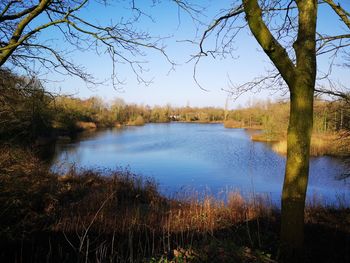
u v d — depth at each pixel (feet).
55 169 48.01
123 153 87.66
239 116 234.38
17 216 22.33
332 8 17.16
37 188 26.84
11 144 23.56
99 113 215.31
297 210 13.39
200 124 265.34
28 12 14.06
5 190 20.77
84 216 26.99
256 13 13.25
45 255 19.40
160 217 27.91
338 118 30.71
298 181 13.35
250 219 25.94
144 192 39.14
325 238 18.22
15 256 18.58
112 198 32.45
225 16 16.28
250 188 49.16
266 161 75.46
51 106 21.08
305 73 13.30
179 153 88.58
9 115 20.99
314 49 13.80
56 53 15.72
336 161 68.80
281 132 117.60
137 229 25.26
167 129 195.31
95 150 92.12
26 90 17.34
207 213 27.17
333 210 28.50
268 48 13.21
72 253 19.89
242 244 15.74
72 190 35.47
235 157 81.66
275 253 13.91
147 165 70.08
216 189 48.34
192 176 58.90
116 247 21.26
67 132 132.16
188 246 15.16
